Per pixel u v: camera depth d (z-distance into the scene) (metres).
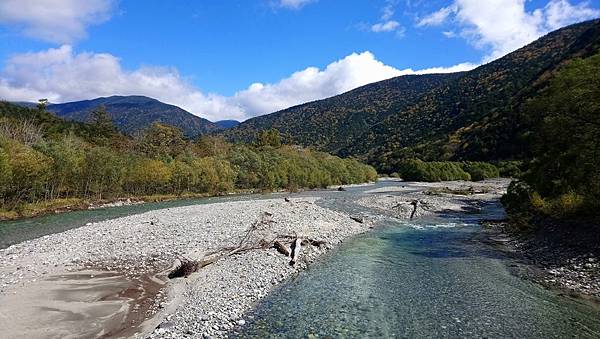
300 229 29.88
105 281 17.78
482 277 19.38
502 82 185.12
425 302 15.94
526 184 36.22
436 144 155.50
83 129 103.81
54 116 102.25
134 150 88.94
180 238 25.38
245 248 23.28
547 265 21.08
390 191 74.19
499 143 127.44
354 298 16.41
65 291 16.33
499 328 13.37
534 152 31.69
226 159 81.62
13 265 19.88
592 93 22.09
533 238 26.56
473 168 116.06
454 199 57.25
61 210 43.97
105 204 50.28
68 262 20.50
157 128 96.06
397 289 17.61
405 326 13.59
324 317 14.34
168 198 60.53
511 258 23.19
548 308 15.12
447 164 117.62
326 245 26.58
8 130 61.75
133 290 16.67
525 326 13.50
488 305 15.54
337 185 101.94
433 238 29.88
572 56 136.62
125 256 21.69
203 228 28.52
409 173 120.44
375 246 27.00
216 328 13.11
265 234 27.09
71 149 51.78
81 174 52.34
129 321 13.56
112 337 12.31
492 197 61.94
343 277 19.50
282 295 16.75
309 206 43.41
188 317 13.91
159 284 17.50
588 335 12.74
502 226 34.66
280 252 23.16
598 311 14.76
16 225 33.88
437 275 19.81
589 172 24.17
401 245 27.33
